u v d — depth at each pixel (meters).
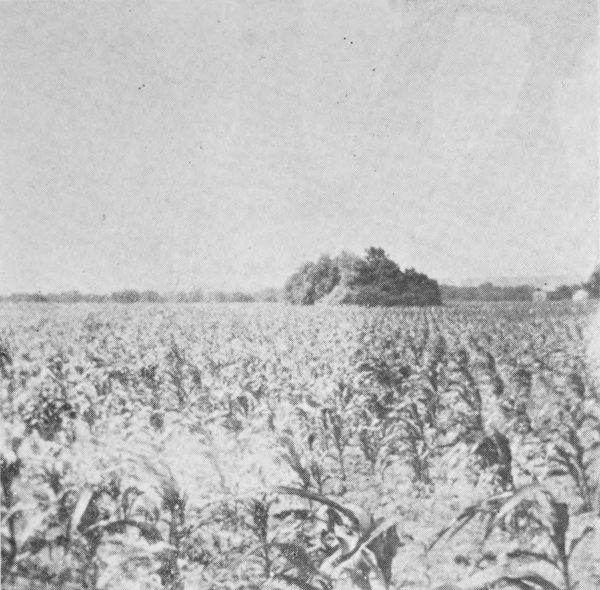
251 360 4.71
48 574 2.27
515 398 3.64
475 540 2.71
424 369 4.30
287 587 2.31
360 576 1.82
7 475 2.58
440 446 3.22
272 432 3.48
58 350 4.95
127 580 2.39
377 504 3.02
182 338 4.77
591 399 3.82
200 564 2.48
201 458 3.23
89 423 3.96
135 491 2.49
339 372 4.46
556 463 3.08
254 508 2.55
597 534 2.58
